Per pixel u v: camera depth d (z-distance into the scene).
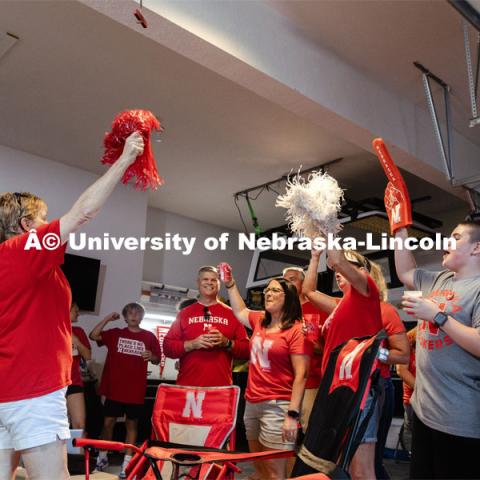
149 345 5.27
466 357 1.86
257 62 3.62
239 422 5.68
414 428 2.02
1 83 4.74
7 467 1.67
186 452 2.19
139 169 1.78
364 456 2.05
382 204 6.21
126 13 3.05
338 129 4.44
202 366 3.17
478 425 1.80
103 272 6.62
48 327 1.71
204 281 3.45
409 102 5.00
